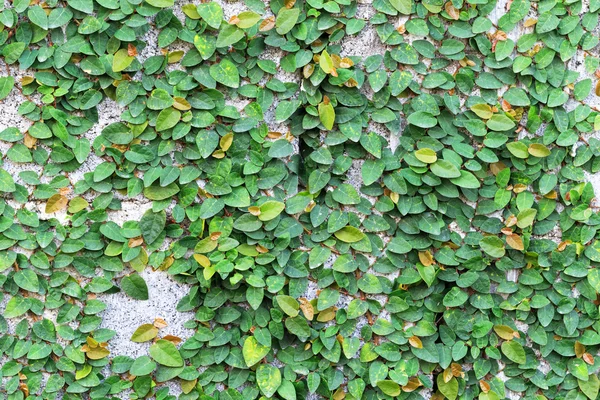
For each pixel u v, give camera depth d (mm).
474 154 1025
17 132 981
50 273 996
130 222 1001
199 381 1020
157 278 1014
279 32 988
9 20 957
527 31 1024
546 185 1028
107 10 976
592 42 1027
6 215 987
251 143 1007
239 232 1012
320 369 1028
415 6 1009
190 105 992
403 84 1010
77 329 1003
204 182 1009
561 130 1026
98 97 985
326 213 1019
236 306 1023
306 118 1008
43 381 1006
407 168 1019
